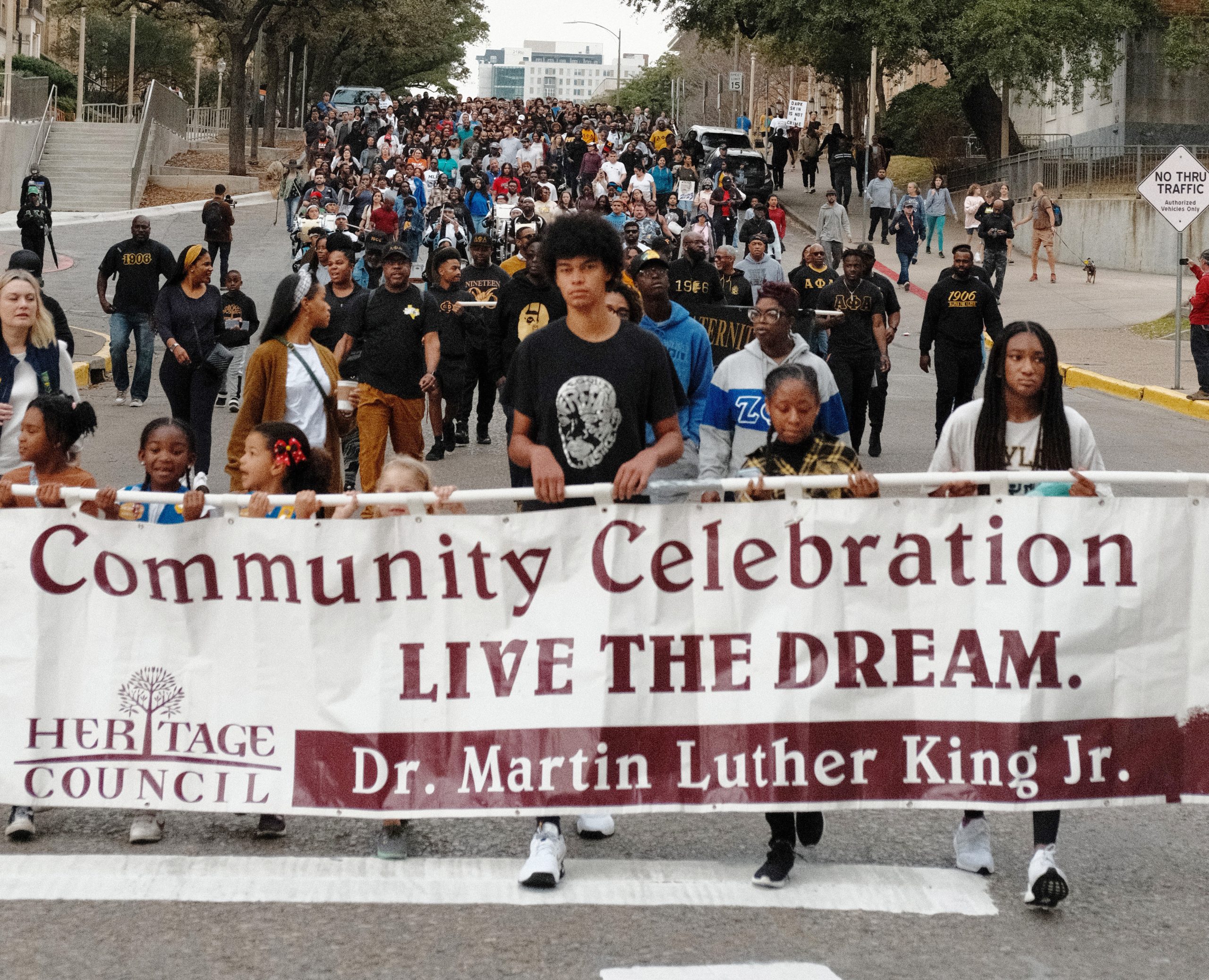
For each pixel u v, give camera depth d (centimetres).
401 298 993
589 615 539
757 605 539
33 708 561
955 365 1352
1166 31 3941
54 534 562
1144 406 1842
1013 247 3781
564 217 525
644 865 542
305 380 821
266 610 553
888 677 538
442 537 544
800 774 534
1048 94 4672
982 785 533
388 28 6100
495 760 540
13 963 458
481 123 4919
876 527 538
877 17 3947
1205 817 607
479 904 505
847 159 4031
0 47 5394
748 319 1136
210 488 1236
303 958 463
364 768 546
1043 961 465
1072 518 537
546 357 533
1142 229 3316
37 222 2767
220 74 7650
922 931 486
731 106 7856
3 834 575
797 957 465
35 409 637
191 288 1095
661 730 538
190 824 589
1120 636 537
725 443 745
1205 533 539
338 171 3944
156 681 559
